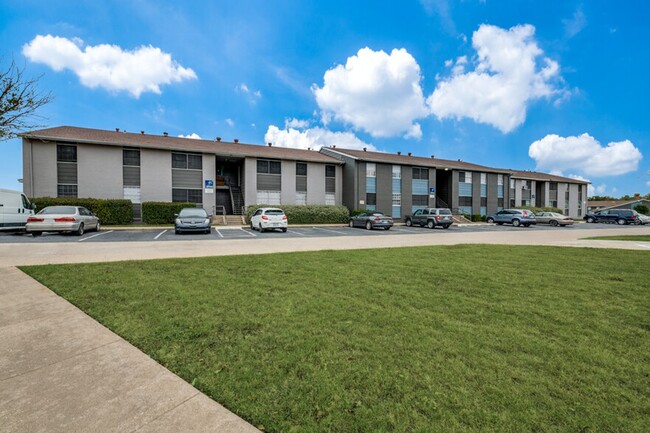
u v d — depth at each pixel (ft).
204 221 52.54
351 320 11.93
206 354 9.20
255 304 13.71
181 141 85.71
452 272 20.51
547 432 6.02
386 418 6.45
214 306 13.42
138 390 7.47
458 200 110.63
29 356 9.09
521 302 14.26
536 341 10.11
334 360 8.83
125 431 6.10
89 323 11.55
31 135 62.59
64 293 15.05
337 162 95.50
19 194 45.96
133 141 75.00
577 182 150.61
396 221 100.27
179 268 21.03
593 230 75.51
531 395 7.20
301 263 23.31
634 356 9.15
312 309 13.10
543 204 144.05
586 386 7.58
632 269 21.84
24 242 36.45
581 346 9.77
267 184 87.71
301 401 7.04
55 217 42.65
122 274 18.99
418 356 9.07
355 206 93.76
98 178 70.28
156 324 11.40
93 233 50.16
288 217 83.15
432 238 49.19
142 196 74.13
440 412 6.62
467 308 13.39
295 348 9.57
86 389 7.49
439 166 105.91
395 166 100.58
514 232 66.49
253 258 25.34
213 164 81.10
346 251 30.30
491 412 6.61
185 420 6.45
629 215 105.91
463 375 8.04
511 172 119.14
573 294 15.57
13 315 12.31
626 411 6.65
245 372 8.21
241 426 6.32
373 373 8.14
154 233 52.90
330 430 6.16
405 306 13.62
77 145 68.64
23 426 6.17
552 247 34.78
